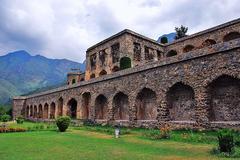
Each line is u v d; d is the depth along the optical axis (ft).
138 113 73.46
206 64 54.75
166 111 63.16
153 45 119.03
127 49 107.34
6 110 196.75
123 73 78.69
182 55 60.08
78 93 103.50
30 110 166.71
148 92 72.64
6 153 33.37
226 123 50.08
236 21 92.38
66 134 60.85
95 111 91.30
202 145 40.06
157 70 66.80
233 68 49.39
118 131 55.72
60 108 120.98
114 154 32.58
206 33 103.14
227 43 50.98
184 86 62.28
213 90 56.08
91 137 54.13
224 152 31.89
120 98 83.20
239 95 51.65
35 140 47.96
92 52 132.77
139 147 38.86
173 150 35.70
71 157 30.48
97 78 91.91
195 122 55.62
